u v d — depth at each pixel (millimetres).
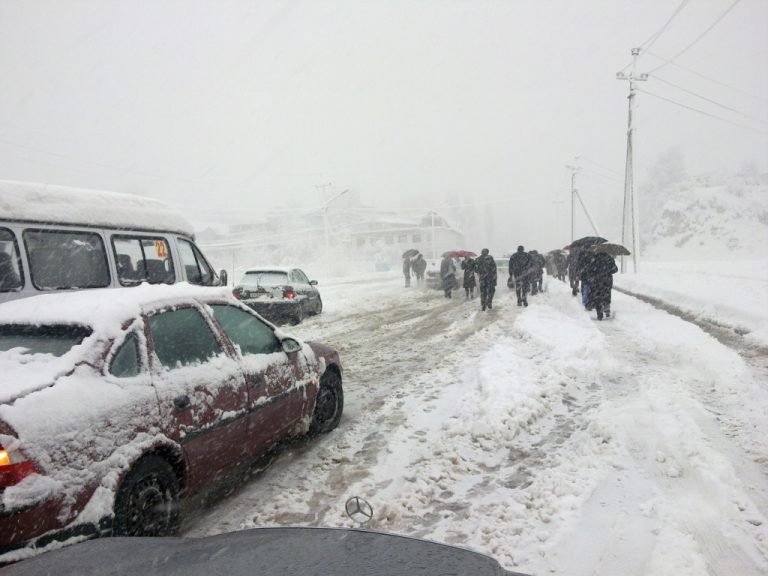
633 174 29312
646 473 4090
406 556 1865
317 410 5293
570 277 18578
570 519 3457
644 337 9727
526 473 4312
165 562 1921
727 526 3293
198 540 2143
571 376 7094
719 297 14031
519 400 5730
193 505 4008
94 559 1992
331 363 5578
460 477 4293
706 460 4148
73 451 2711
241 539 2096
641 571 2863
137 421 3105
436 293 23703
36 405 2674
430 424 5578
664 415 5277
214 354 4008
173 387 3443
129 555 2010
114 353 3242
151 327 3582
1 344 3312
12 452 2479
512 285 20859
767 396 5715
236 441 3947
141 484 3121
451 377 7555
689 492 3766
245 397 4078
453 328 12469
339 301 20422
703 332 9836
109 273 7637
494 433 5035
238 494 4168
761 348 8406
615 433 4855
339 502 3930
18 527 2445
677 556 2953
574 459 4461
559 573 2896
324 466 4621
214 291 4438
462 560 1836
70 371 2992
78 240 7320
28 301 3861
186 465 3408
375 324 13805
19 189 6746
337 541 2012
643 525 3338
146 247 8453
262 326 4773
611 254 12781
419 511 3764
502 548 3188
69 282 7125
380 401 6570
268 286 14125
